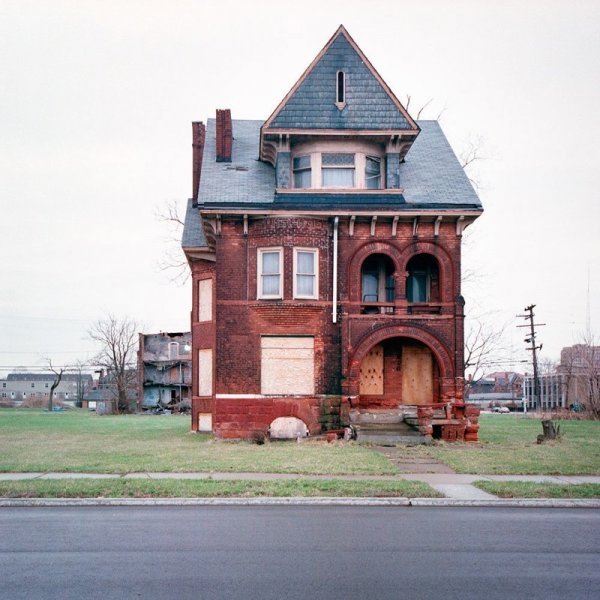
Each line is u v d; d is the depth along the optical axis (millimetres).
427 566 8820
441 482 16125
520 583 8078
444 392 27344
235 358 27453
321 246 27828
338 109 28406
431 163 31391
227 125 31391
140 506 13430
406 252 27875
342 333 27391
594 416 52812
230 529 11094
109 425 42438
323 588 7871
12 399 171375
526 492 14414
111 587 7898
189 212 34344
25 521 11789
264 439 25922
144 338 91188
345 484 15086
